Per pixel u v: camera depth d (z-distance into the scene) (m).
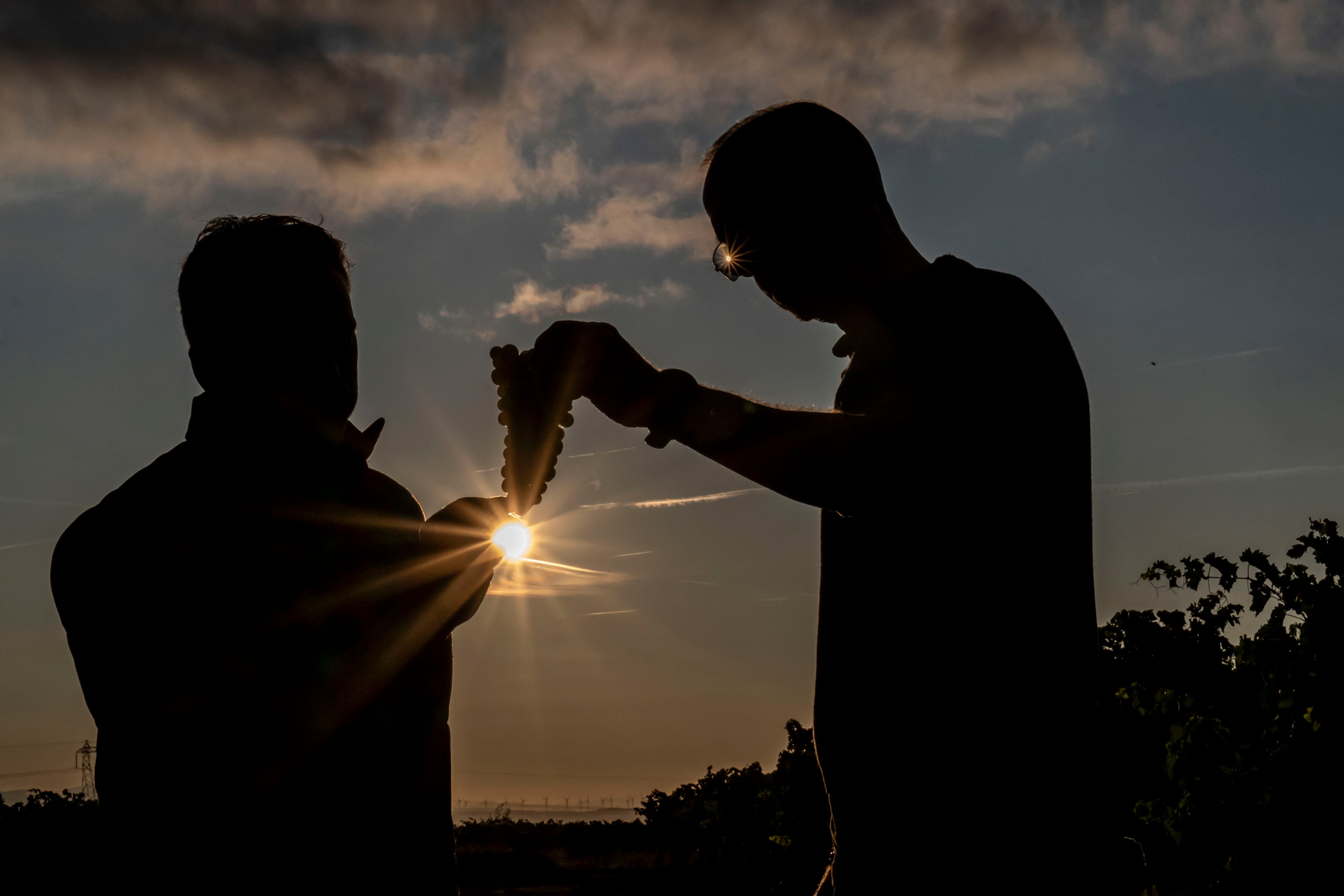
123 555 1.80
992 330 1.72
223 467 1.91
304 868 1.74
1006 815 1.68
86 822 12.96
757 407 1.66
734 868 16.16
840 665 1.83
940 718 1.72
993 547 1.70
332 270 2.01
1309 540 6.04
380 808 1.85
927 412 1.68
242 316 1.91
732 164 1.87
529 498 1.73
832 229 1.85
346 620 1.91
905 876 1.72
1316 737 5.56
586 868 34.84
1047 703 1.70
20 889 11.07
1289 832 5.55
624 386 1.66
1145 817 6.09
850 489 1.64
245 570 1.85
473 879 31.02
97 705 1.75
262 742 1.74
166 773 1.69
